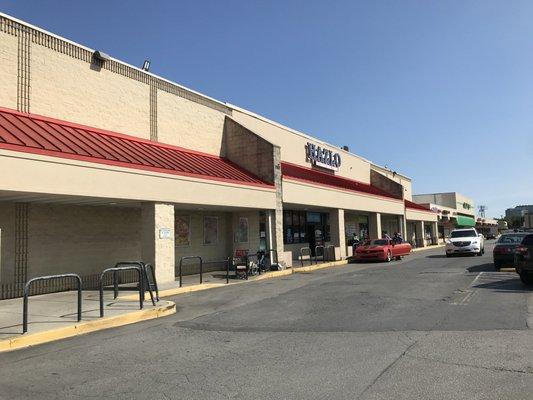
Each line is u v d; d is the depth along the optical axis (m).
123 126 19.23
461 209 91.56
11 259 14.98
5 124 13.71
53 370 6.96
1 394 5.91
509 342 7.79
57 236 16.47
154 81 21.03
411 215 48.88
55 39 16.72
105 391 5.96
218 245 24.50
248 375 6.47
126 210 19.27
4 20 15.07
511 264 20.16
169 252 16.97
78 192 13.75
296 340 8.51
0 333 9.00
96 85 18.17
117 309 11.62
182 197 17.73
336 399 5.43
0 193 12.76
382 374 6.31
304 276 21.00
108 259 18.33
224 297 14.69
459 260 26.94
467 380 5.96
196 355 7.66
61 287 16.42
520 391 5.52
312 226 34.00
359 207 34.31
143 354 7.81
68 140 15.03
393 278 18.16
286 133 31.06
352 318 10.39
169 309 12.04
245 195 21.52
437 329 8.96
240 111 26.86
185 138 22.56
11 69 15.18
